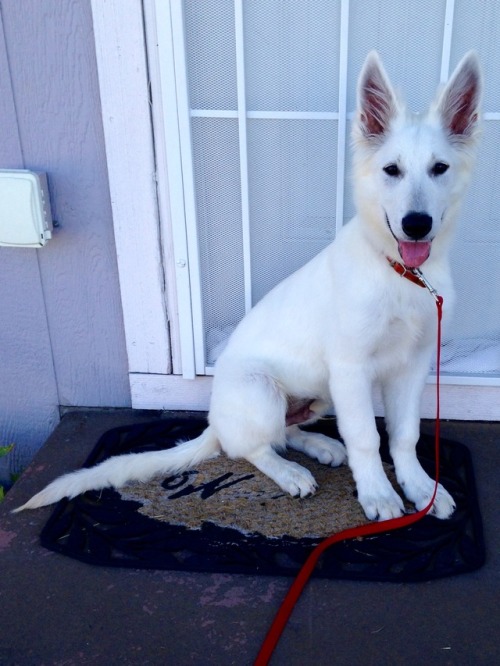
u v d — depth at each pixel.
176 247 1.33
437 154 1.01
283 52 1.27
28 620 0.97
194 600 0.99
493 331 1.41
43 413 1.52
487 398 1.38
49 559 1.07
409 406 1.16
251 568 1.03
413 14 1.23
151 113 1.26
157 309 1.39
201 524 1.13
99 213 1.35
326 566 1.03
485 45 1.24
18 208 1.29
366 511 1.12
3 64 1.26
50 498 1.16
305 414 1.31
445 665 0.90
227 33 1.25
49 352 1.46
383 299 1.07
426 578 1.01
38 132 1.31
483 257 1.37
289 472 1.20
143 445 1.35
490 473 1.24
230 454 1.24
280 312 1.23
